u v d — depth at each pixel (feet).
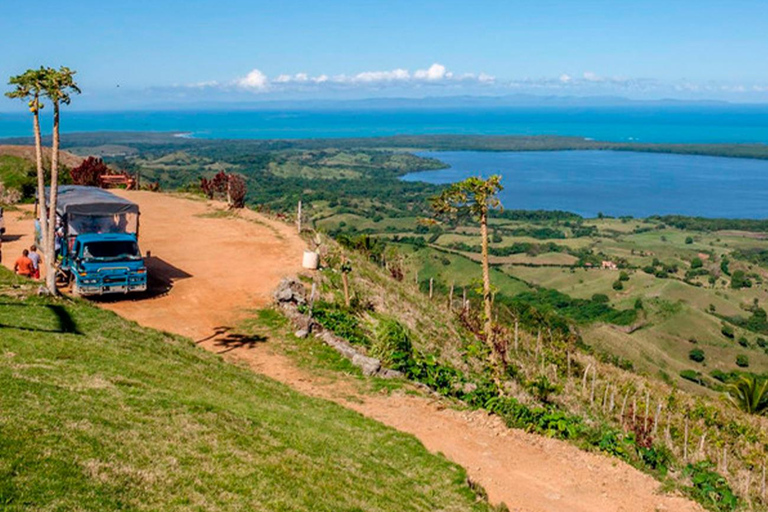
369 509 30.09
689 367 229.04
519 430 47.21
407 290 104.12
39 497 23.24
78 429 29.60
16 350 40.86
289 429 38.78
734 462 61.77
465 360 73.15
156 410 35.17
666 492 39.63
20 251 89.25
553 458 43.27
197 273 84.28
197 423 34.73
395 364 58.39
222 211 130.00
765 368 234.79
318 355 59.98
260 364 56.59
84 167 162.61
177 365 46.98
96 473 26.18
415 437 43.32
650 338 256.52
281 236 107.65
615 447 44.78
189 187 169.68
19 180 142.51
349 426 43.19
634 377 98.78
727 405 92.53
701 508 38.22
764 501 43.55
